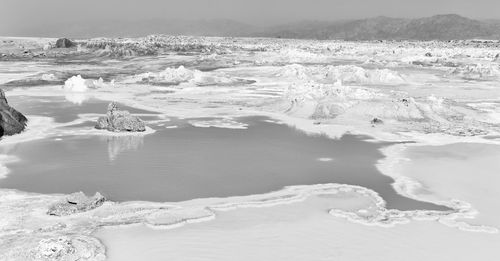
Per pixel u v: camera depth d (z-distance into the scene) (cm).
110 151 2919
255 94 5459
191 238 1719
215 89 5897
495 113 4303
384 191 2264
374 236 1769
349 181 2398
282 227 1833
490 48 15288
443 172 2561
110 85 6219
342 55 12062
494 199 2180
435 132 3544
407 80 6688
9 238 1667
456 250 1673
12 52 12200
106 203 2030
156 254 1598
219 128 3650
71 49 12900
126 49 11975
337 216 1947
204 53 12412
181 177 2423
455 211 2034
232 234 1761
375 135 3447
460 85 6284
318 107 4212
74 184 2291
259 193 2203
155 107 4600
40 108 4478
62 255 1531
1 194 2131
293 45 17550
